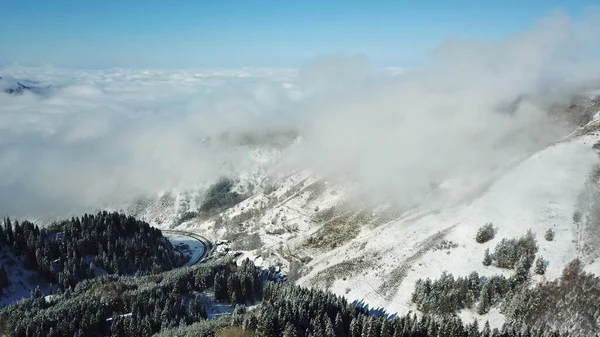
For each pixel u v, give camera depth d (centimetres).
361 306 18312
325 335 13850
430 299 16788
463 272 18112
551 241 18062
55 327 15500
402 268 19738
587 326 14250
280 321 13900
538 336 13575
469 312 16100
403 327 14400
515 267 17175
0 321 15950
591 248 17262
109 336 15938
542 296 15575
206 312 18338
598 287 15362
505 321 15150
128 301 17650
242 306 17488
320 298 16250
